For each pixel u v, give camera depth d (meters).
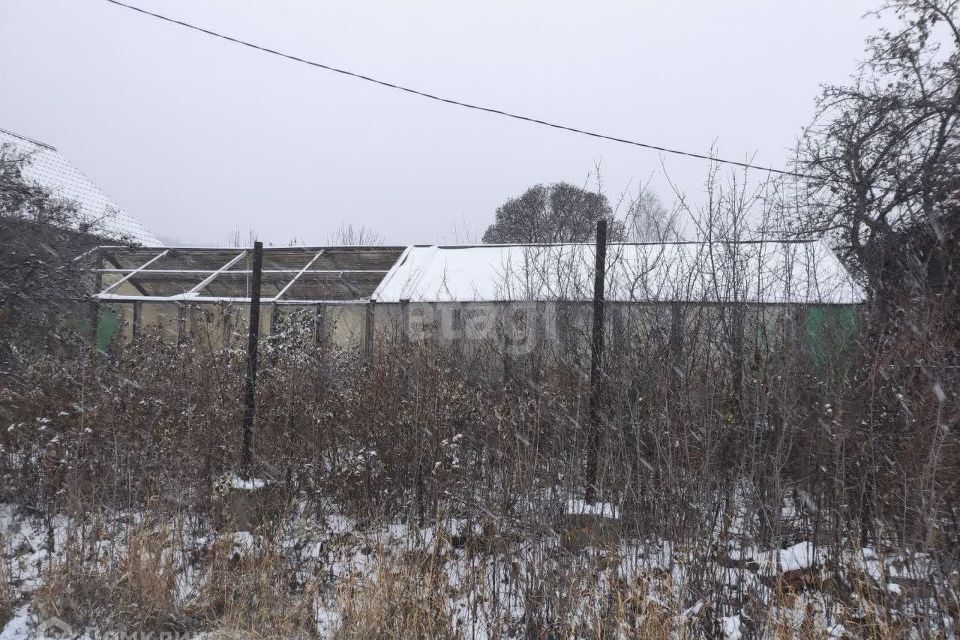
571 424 5.90
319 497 6.47
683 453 5.46
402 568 5.00
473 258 15.31
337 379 8.13
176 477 6.64
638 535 5.27
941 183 9.89
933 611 4.27
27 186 12.37
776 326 6.26
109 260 17.73
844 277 7.93
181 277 16.95
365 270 16.03
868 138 12.40
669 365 6.07
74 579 5.24
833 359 6.11
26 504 7.34
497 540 5.18
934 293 5.98
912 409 5.23
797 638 4.22
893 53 12.95
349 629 4.62
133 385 7.90
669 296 7.06
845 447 5.34
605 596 4.58
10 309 10.38
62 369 8.55
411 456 7.08
